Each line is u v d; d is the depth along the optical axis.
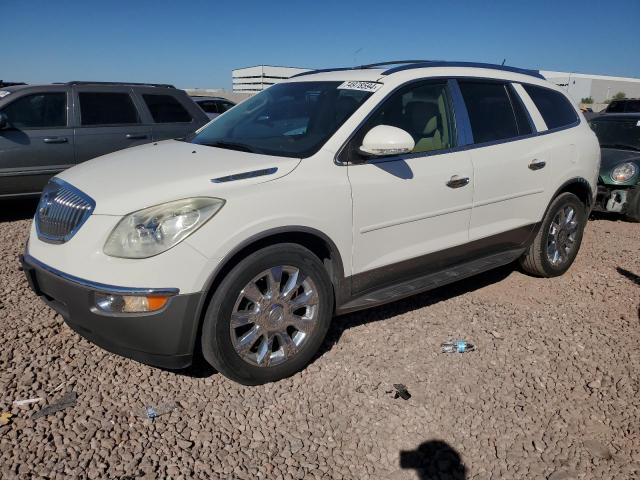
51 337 3.69
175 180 3.02
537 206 4.71
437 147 3.97
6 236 6.11
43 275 3.06
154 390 3.18
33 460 2.58
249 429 2.91
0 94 6.90
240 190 3.03
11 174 6.77
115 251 2.82
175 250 2.81
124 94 7.62
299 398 3.18
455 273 4.17
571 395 3.32
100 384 3.21
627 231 7.23
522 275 5.29
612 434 3.00
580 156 5.02
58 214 3.14
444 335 3.96
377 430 2.95
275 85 4.63
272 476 2.60
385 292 3.77
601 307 4.58
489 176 4.22
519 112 4.63
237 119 4.31
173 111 8.03
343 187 3.38
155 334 2.85
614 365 3.66
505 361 3.65
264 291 3.18
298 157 3.36
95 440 2.74
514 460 2.78
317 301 3.34
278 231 3.09
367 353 3.68
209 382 3.29
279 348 3.29
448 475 2.67
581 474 2.71
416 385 3.35
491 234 4.38
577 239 5.25
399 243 3.75
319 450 2.79
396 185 3.63
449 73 4.20
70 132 7.12
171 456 2.68
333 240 3.36
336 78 4.13
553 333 4.07
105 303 2.82
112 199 2.93
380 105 3.68
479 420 3.06
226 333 3.01
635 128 8.28
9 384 3.14
